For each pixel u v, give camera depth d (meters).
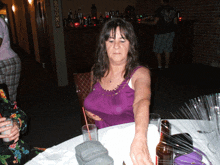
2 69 2.52
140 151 0.82
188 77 4.62
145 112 1.04
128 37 1.38
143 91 1.26
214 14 5.11
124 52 1.41
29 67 6.41
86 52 4.66
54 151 1.07
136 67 1.44
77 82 1.81
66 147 1.10
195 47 5.83
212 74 4.77
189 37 5.45
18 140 1.39
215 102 0.93
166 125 0.98
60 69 4.38
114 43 1.39
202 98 0.97
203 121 0.97
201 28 5.55
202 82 4.30
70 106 3.53
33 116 3.23
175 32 5.29
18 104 3.50
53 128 2.86
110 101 1.47
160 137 0.91
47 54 5.77
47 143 2.51
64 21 4.75
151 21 5.34
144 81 1.35
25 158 1.37
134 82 1.42
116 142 1.01
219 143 0.84
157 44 4.99
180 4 6.18
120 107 1.45
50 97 3.95
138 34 4.99
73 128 2.84
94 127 1.14
